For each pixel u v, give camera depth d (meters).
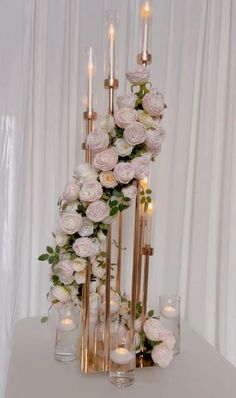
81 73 1.57
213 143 1.71
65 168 1.60
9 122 1.55
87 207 0.97
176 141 1.66
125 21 1.59
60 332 1.09
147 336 1.06
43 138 1.58
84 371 1.02
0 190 1.56
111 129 0.98
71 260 0.98
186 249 1.76
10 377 1.00
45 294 1.61
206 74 1.69
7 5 1.52
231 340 1.81
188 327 1.42
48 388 0.95
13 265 1.58
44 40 1.57
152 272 1.69
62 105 1.58
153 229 1.68
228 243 1.77
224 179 1.75
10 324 1.59
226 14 1.70
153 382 1.00
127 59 1.61
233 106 1.73
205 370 1.07
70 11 1.57
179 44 1.64
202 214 1.71
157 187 1.67
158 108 0.98
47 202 1.60
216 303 1.80
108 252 1.00
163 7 1.61
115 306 1.10
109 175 0.96
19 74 1.54
